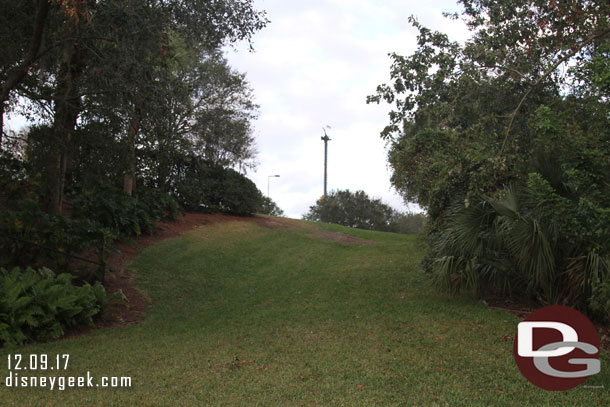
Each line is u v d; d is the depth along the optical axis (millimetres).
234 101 20922
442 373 5781
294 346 7016
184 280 12297
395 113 10508
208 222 19344
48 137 10203
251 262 14727
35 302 7676
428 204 10031
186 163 20844
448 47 10086
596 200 5961
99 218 13531
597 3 8273
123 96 9195
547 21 8914
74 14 8141
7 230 9766
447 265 8922
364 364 6078
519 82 9023
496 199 8602
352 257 16109
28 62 8914
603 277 7156
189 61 16047
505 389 5301
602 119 6703
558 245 8047
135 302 10297
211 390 5164
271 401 4855
